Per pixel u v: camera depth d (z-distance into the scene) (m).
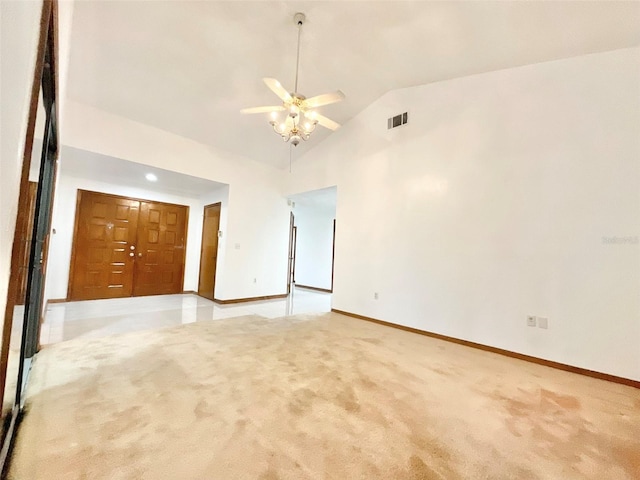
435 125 3.87
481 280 3.37
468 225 3.51
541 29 2.60
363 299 4.58
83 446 1.47
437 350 3.19
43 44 0.89
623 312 2.55
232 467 1.38
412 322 3.96
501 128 3.30
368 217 4.61
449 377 2.47
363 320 4.47
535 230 3.03
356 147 4.87
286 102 2.86
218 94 3.92
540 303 2.96
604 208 2.67
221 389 2.11
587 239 2.74
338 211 5.11
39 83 0.88
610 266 2.63
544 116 3.02
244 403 1.93
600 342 2.63
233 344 3.11
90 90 3.68
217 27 2.94
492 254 3.30
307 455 1.47
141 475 1.31
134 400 1.92
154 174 5.09
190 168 5.08
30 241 1.85
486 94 3.44
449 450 1.55
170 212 6.41
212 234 6.16
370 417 1.82
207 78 3.63
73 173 5.15
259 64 3.47
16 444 1.46
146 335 3.35
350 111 4.77
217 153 5.46
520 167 3.15
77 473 1.30
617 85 2.66
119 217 5.70
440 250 3.74
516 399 2.13
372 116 4.61
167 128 4.67
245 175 5.90
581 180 2.79
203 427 1.66
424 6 2.62
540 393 2.25
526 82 3.15
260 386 2.17
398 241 4.19
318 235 8.57
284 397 2.03
